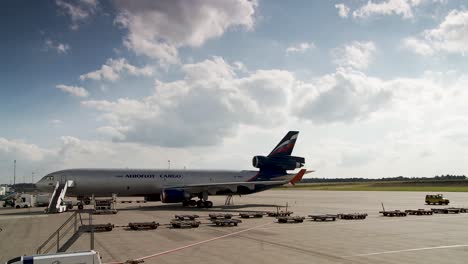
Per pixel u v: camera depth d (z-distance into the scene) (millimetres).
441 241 24375
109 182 53344
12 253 21359
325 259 18844
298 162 64375
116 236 27109
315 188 195250
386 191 136875
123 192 54750
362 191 138375
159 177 56688
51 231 30328
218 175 60750
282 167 63125
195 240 25125
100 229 30234
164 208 54625
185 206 58406
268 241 24609
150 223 31203
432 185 199625
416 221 36562
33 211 52469
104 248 22281
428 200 63969
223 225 33094
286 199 81812
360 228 31219
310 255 19859
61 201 48625
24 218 41094
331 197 90562
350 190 152750
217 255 19984
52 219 39906
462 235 27078
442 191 132625
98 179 52844
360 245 22922
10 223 36156
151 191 56406
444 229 30516
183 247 22484
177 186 56906
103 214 44469
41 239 26266
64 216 43219
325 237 26234
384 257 19297
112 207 53688
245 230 30125
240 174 62500
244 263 18016
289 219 35688
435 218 39469
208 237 26422
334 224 34094
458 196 94062
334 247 22250
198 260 18766
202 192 56938
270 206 58781
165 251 21219
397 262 18094
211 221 36438
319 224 34125
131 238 26141
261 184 56531
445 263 17875
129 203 68875
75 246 22984
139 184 55125
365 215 39469
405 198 83562
